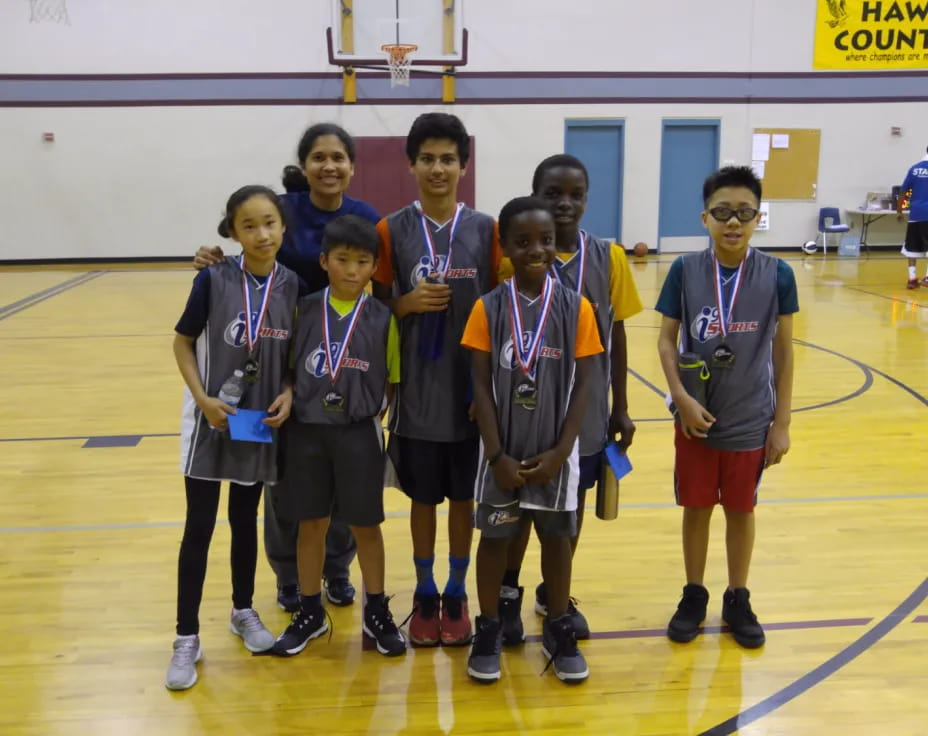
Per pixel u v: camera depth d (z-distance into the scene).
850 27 12.48
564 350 2.19
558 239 2.35
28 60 11.59
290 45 11.86
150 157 11.99
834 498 3.62
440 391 2.34
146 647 2.47
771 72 12.56
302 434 2.32
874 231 13.15
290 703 2.20
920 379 5.69
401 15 11.62
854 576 2.91
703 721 2.11
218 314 2.24
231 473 2.27
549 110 12.37
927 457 4.15
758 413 2.40
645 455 4.23
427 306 2.28
